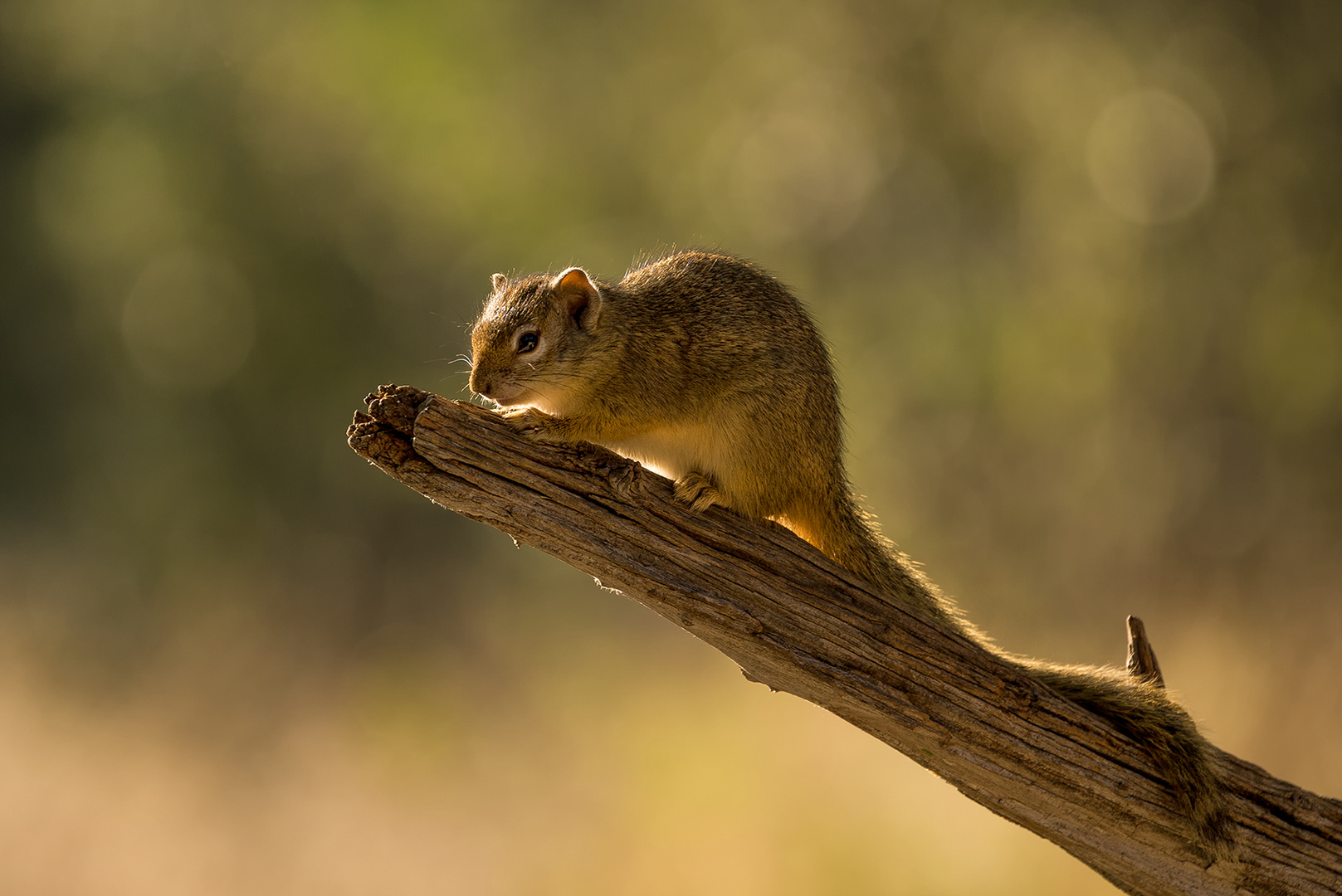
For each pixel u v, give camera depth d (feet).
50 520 91.86
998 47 69.15
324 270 85.10
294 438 86.48
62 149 88.53
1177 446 63.77
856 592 20.65
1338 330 60.39
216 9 83.05
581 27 79.87
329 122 81.46
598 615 71.31
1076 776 20.51
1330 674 45.09
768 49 75.92
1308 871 20.67
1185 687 47.57
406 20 79.87
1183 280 63.67
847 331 74.28
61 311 90.38
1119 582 62.75
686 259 26.32
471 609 77.66
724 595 20.30
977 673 20.51
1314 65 59.62
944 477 69.82
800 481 24.68
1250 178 61.57
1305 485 60.90
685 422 24.94
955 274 72.49
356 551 84.89
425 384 85.51
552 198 80.38
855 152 75.36
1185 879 20.98
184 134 83.66
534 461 19.88
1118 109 65.67
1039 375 67.46
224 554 84.94
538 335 24.64
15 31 87.51
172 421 86.58
